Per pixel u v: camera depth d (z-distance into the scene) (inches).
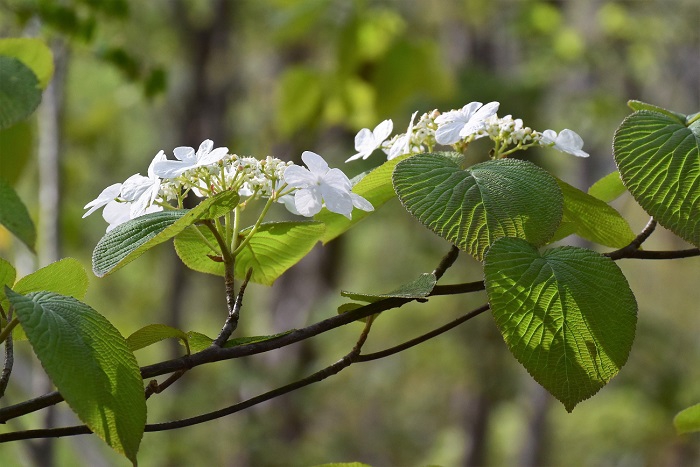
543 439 655.1
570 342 71.0
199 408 447.2
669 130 78.2
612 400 686.5
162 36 581.0
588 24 577.0
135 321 725.3
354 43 305.4
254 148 618.2
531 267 72.3
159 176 74.3
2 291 77.0
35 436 69.4
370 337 551.2
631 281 839.7
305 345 495.5
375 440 591.5
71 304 68.2
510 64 599.5
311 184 75.4
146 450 430.3
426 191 75.0
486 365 553.0
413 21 506.9
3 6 206.5
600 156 602.5
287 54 544.4
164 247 653.3
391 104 309.0
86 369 65.1
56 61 227.5
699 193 75.0
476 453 701.9
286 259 93.8
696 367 611.8
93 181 590.2
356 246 767.7
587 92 553.0
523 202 73.9
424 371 592.1
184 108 606.2
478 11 525.3
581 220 86.1
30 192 349.4
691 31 583.8
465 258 578.6
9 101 105.8
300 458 448.1
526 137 85.7
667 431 625.9
